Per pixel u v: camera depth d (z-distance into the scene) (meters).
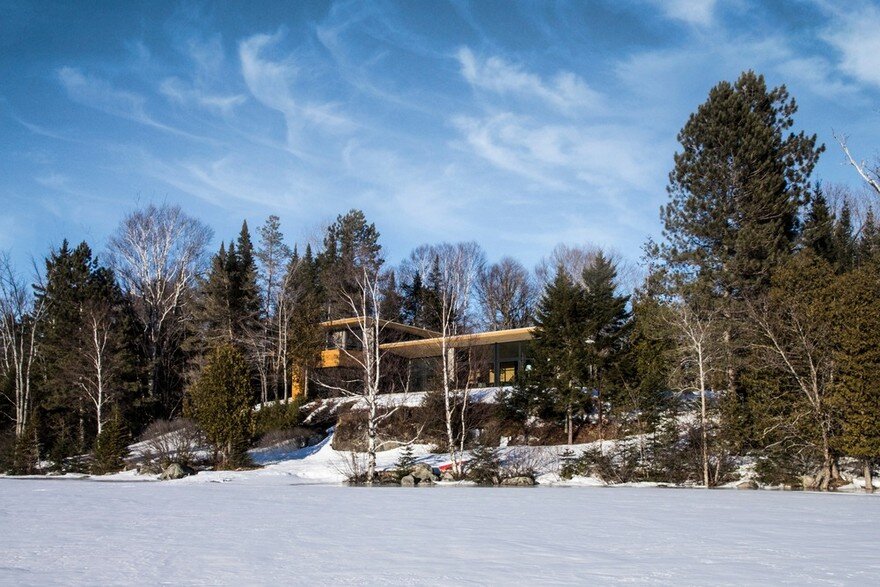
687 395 37.91
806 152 35.81
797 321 27.98
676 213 36.84
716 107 36.34
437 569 7.57
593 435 37.81
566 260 73.38
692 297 34.62
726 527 11.91
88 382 46.56
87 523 12.20
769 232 33.78
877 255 35.12
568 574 7.30
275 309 55.75
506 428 38.94
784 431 28.05
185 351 55.41
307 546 9.32
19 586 6.55
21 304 51.66
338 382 48.12
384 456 37.91
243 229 63.78
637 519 13.30
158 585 6.64
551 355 38.34
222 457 37.75
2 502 17.44
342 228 73.94
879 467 28.38
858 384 25.30
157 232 57.09
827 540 10.18
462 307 56.44
